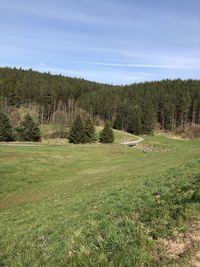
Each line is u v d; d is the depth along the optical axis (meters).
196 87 191.62
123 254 8.37
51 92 184.50
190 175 16.28
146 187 15.55
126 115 176.75
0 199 28.27
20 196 28.84
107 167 44.66
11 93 173.25
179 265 7.66
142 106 179.88
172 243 8.70
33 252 9.98
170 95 185.50
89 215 12.24
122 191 16.23
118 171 34.78
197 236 8.89
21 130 105.62
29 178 38.09
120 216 11.07
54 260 9.04
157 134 166.00
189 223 9.70
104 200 14.90
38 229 12.42
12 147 66.69
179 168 20.53
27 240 11.40
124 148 76.56
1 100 167.12
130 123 164.88
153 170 25.88
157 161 35.78
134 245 8.73
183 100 173.25
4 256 10.48
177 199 11.88
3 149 61.97
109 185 23.44
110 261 8.26
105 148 74.44
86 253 8.84
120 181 24.27
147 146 94.69
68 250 9.28
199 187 13.18
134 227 9.76
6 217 18.98
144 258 8.07
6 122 101.75
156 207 11.29
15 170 41.62
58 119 157.62
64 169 45.69
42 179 38.19
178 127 172.88
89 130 105.06
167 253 8.26
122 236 9.25
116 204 12.77
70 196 22.58
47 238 10.87
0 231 14.48
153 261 7.97
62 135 123.88
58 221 13.02
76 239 9.81
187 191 12.91
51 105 183.00
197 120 173.88
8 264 9.72
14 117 147.75
